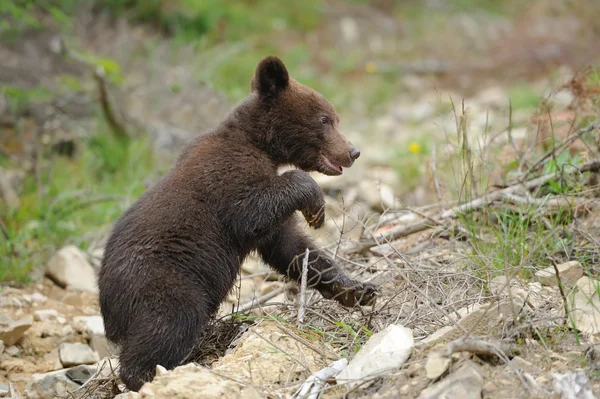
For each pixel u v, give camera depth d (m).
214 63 22.95
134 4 25.33
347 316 9.45
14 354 10.67
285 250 10.13
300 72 25.30
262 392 7.54
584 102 11.56
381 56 28.14
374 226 11.68
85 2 23.92
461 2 32.38
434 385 7.08
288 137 10.21
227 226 9.49
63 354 10.54
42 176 16.44
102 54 22.16
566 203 10.48
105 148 17.59
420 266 9.64
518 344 7.66
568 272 8.98
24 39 19.05
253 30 27.69
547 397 6.76
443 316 8.49
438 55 28.34
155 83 20.47
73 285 12.64
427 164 13.11
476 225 10.88
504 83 25.73
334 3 31.02
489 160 12.27
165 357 8.71
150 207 9.31
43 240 13.90
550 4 31.52
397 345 7.65
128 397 7.68
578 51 27.62
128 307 8.89
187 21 25.66
